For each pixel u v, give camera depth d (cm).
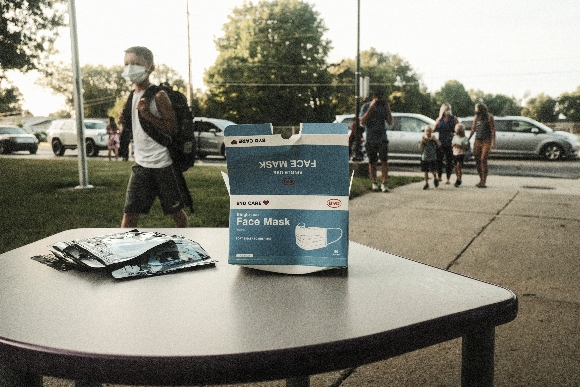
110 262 127
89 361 81
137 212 373
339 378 260
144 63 359
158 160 366
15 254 146
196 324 95
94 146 2227
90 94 9225
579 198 859
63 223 598
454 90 10050
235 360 81
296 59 4522
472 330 101
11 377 117
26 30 1536
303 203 130
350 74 5769
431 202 814
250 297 110
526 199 848
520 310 344
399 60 7450
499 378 255
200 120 1991
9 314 99
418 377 260
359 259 144
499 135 1791
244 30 4519
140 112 347
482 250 505
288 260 129
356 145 1258
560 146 1738
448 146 1077
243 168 132
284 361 83
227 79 4394
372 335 89
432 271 131
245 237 132
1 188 917
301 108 4525
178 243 144
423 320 96
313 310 102
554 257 478
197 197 795
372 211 730
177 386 81
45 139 5806
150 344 85
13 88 1784
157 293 113
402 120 1648
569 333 307
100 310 102
